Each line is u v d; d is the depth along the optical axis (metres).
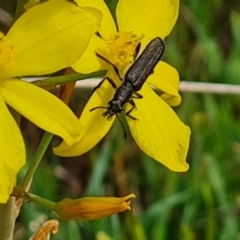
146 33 0.13
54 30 0.11
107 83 0.12
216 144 0.23
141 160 0.23
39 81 0.12
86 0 0.12
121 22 0.13
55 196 0.22
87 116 0.12
